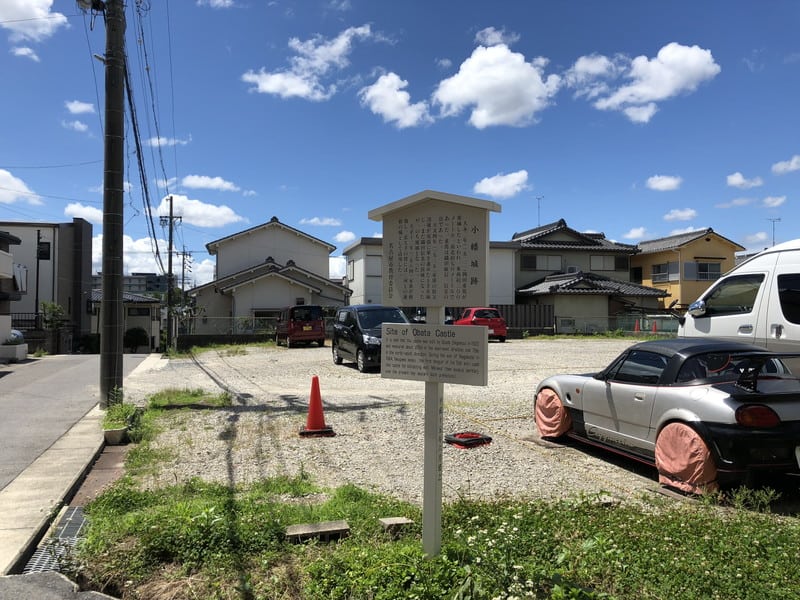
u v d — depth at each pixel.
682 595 2.90
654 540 3.62
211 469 5.80
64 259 35.88
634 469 5.98
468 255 3.27
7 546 3.66
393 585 2.89
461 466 6.09
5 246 22.41
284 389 11.95
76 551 3.58
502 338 26.73
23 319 31.09
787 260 6.60
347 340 16.12
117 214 9.37
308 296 34.66
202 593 3.07
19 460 5.85
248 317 31.62
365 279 34.53
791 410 4.72
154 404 9.55
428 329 3.33
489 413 9.07
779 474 4.80
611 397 6.06
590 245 38.09
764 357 4.82
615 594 2.94
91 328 41.03
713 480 4.81
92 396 10.59
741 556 3.37
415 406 9.56
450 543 3.40
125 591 3.15
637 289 34.09
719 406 4.79
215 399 10.19
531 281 37.19
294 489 4.95
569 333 32.22
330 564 3.20
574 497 4.59
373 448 6.80
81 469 5.53
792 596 2.90
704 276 37.12
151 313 42.25
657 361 5.70
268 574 3.24
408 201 3.44
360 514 4.20
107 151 9.38
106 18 9.46
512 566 2.98
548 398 7.18
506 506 4.44
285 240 37.41
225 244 36.56
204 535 3.62
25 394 10.86
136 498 4.59
